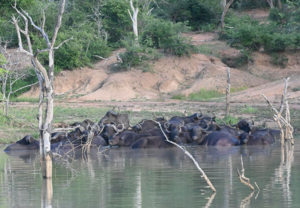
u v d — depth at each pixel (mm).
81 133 22547
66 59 59250
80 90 57250
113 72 59812
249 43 57875
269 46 58531
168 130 22625
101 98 53375
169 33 60656
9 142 25156
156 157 18016
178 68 58938
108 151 20719
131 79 56375
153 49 59250
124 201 10281
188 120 26281
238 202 9906
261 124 29625
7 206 10094
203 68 57531
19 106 45062
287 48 60188
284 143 22359
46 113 13219
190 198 10422
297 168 14281
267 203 9742
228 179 12625
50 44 12781
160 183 12305
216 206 9609
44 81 13633
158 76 57656
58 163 17188
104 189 11719
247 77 54750
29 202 10445
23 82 57844
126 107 42875
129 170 14711
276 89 46250
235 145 21766
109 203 10133
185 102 46781
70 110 39188
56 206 10000
